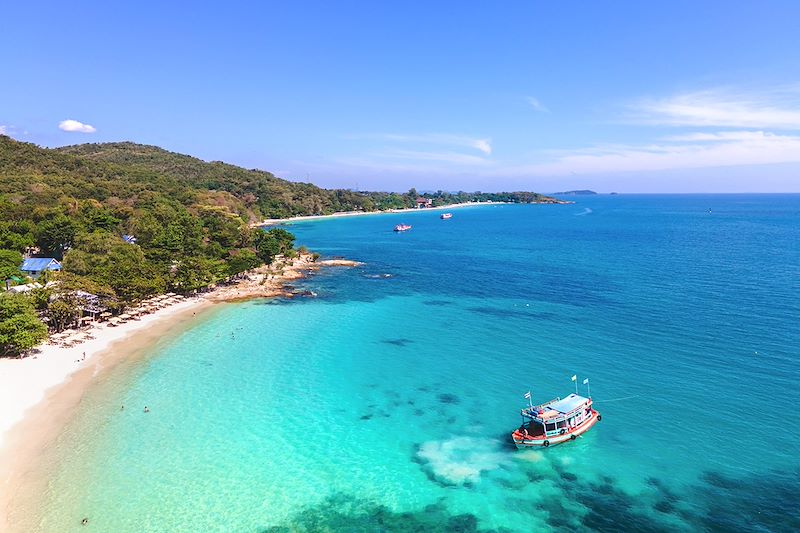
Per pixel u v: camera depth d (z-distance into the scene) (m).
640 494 40.22
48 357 66.31
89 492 39.28
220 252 134.88
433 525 37.06
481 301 104.44
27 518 36.03
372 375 64.38
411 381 62.50
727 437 47.56
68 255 103.62
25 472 41.34
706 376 60.97
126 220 165.38
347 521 37.31
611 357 68.56
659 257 157.00
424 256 176.88
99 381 60.22
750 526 36.31
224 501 39.03
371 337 80.19
